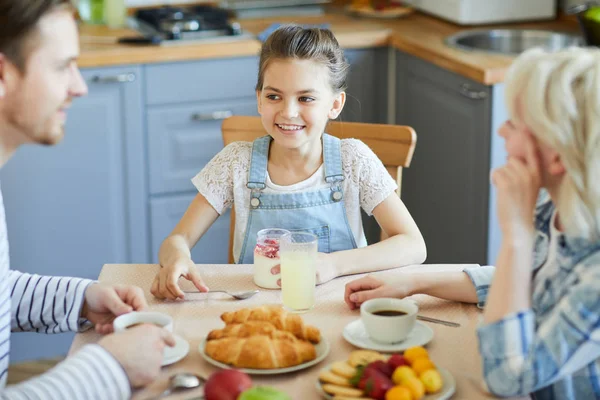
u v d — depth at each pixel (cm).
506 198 117
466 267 163
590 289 110
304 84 174
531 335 114
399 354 126
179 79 299
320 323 138
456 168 290
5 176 288
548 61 111
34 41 115
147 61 292
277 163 186
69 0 119
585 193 110
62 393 108
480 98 269
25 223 295
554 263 121
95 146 296
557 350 110
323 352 126
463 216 290
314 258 144
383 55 323
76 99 288
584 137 108
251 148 189
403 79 317
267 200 184
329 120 202
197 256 315
